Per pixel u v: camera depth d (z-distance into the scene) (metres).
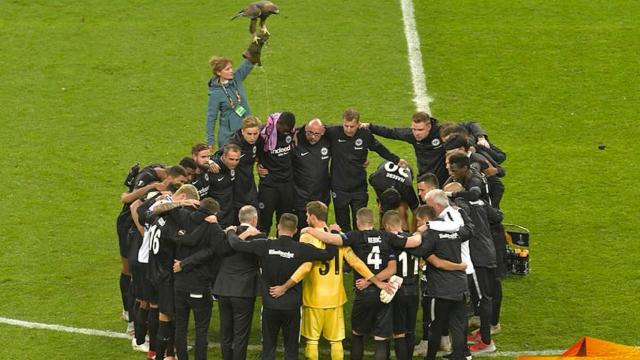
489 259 45.66
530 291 51.50
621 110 69.12
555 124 67.81
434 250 43.44
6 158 64.06
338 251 43.03
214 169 48.06
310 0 83.06
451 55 75.50
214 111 54.16
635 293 51.09
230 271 43.09
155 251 43.59
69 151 64.88
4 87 71.88
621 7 81.44
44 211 58.78
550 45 76.56
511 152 64.81
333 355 43.84
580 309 49.84
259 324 48.81
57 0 83.12
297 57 75.31
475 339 47.12
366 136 51.00
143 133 66.94
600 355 42.44
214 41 77.06
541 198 60.09
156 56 75.44
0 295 50.94
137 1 82.88
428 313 45.97
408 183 49.50
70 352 46.12
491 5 82.12
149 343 45.38
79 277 52.69
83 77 73.06
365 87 71.81
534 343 47.00
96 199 60.06
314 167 50.84
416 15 80.88
